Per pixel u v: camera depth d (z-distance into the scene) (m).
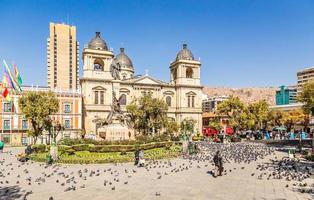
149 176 24.77
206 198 17.47
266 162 33.28
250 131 95.56
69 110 81.06
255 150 47.66
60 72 151.00
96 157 35.44
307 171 26.55
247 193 18.62
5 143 73.62
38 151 43.53
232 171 27.11
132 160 34.00
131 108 74.31
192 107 102.88
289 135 79.31
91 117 89.50
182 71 102.81
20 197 18.05
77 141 41.06
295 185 20.86
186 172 26.78
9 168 30.84
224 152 44.38
